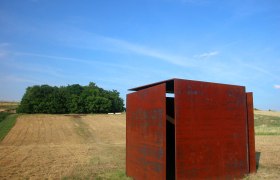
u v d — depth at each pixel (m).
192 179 10.88
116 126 56.03
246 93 14.09
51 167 16.86
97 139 40.28
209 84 11.83
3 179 13.79
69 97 86.38
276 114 69.00
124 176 13.73
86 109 86.75
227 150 12.25
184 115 10.91
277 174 13.51
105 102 88.50
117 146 29.52
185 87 11.05
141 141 12.34
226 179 12.08
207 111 11.64
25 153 23.80
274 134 37.31
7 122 59.28
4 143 35.72
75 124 58.03
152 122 11.41
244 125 13.13
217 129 11.93
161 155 10.62
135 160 12.94
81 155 22.19
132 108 13.52
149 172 11.48
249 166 13.61
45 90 86.00
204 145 11.39
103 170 15.61
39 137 42.03
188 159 10.85
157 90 11.10
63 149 26.69
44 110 82.69
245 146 13.09
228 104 12.51
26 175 14.62
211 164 11.54
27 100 82.75
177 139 10.64
